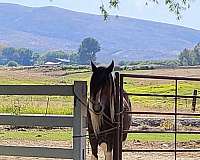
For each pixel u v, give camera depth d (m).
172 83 47.25
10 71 80.88
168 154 14.96
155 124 21.78
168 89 38.16
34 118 10.20
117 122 9.57
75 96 9.95
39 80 55.91
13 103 28.50
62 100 32.78
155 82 49.44
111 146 9.58
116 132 9.59
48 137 18.45
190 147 16.47
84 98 9.93
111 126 9.52
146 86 41.44
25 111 24.16
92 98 9.16
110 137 9.55
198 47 149.62
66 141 17.34
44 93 10.10
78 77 62.72
